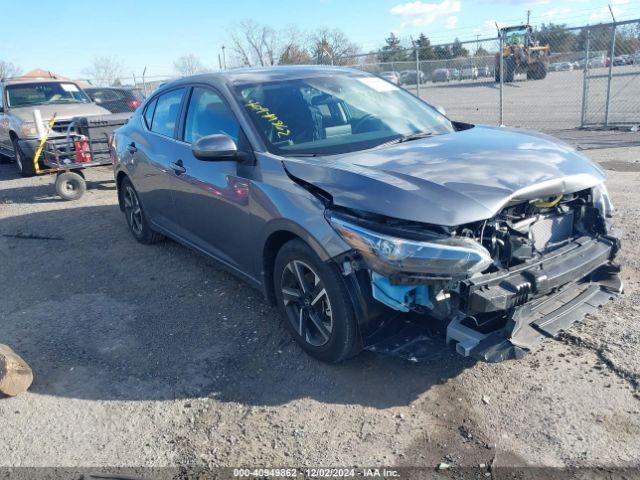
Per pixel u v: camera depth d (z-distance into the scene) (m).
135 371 3.64
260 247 3.76
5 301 4.91
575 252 3.34
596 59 17.16
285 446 2.88
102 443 2.99
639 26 12.08
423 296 2.98
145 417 3.18
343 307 3.17
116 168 6.16
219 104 4.27
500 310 2.97
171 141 4.89
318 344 3.49
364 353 3.64
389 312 3.18
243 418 3.12
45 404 3.35
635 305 3.96
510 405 3.05
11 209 8.24
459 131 4.32
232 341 3.93
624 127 11.52
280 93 4.23
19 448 2.99
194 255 5.74
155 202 5.38
